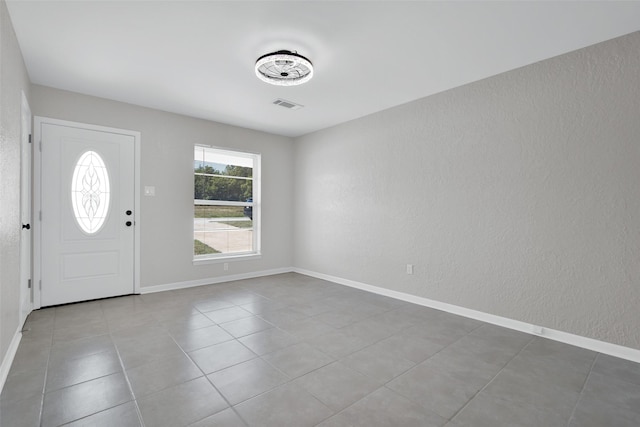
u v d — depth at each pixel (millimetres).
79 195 3637
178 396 1859
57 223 3498
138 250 4047
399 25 2312
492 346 2598
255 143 5172
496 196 3105
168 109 4172
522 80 2936
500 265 3074
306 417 1687
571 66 2648
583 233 2584
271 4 2092
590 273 2547
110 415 1679
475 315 3254
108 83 3346
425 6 2098
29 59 2822
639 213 2332
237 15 2205
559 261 2711
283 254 5582
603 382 2062
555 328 2732
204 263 4625
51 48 2641
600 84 2502
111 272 3861
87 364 2219
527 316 2898
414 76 3160
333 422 1651
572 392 1951
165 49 2662
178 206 4363
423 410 1761
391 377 2107
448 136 3488
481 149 3217
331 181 4930
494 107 3121
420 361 2334
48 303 3449
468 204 3318
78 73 3111
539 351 2506
